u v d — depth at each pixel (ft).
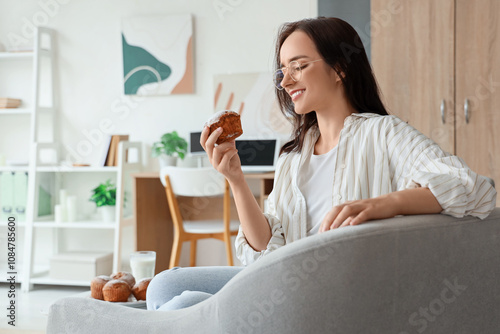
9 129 13.87
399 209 2.79
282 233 4.34
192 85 12.87
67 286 12.98
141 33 13.08
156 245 12.36
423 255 2.63
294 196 4.40
